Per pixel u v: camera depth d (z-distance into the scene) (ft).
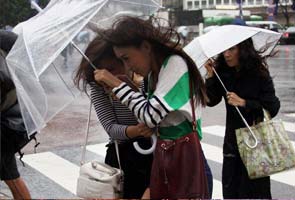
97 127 32.83
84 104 40.47
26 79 10.22
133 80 11.14
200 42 14.38
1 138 13.76
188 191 10.02
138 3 12.78
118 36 10.03
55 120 34.83
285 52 113.19
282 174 22.54
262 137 14.39
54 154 26.66
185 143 10.12
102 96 11.54
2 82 13.00
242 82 14.56
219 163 24.80
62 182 21.88
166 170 10.14
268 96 14.37
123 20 10.17
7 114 13.57
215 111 38.75
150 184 10.58
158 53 10.12
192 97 10.15
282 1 208.85
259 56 14.42
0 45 13.03
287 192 20.24
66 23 10.39
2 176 14.35
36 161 25.35
